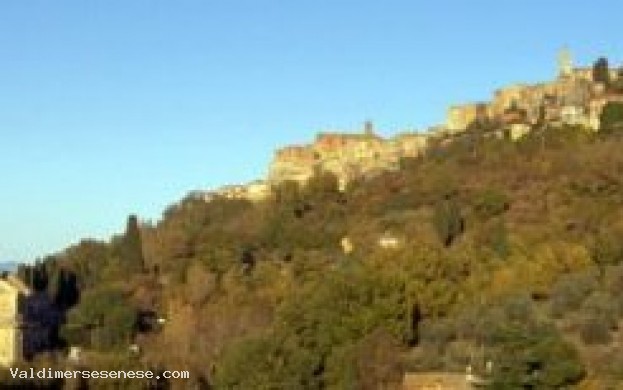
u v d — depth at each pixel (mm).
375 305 173375
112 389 154250
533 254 192625
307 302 175750
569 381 140250
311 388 163375
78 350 185625
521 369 139500
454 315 178875
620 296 168125
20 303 189250
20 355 182875
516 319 162625
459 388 153000
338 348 168000
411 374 160875
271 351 163625
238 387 163000
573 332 160500
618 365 145125
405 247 199750
